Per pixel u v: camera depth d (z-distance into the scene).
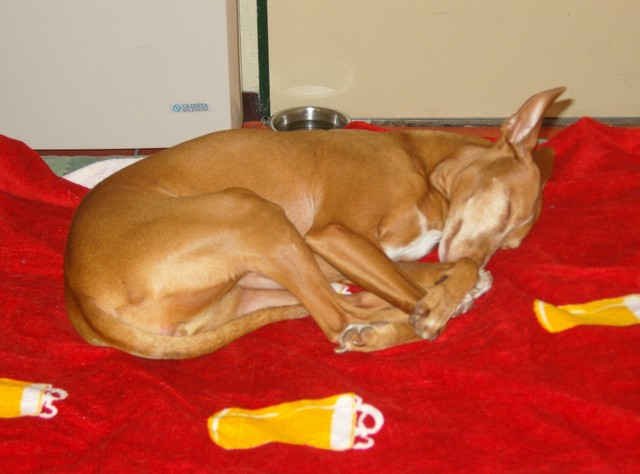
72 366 1.65
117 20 2.34
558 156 2.16
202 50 2.37
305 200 1.81
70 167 2.42
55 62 2.39
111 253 1.63
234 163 1.79
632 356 1.60
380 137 1.85
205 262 1.64
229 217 1.65
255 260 1.66
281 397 1.57
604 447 1.48
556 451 1.47
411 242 1.83
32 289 1.80
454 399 1.56
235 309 1.77
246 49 2.62
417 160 1.84
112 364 1.63
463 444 1.49
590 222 1.94
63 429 1.54
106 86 2.42
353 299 1.77
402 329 1.69
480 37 2.55
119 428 1.52
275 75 2.63
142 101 2.44
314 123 2.61
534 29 2.54
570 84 2.60
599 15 2.52
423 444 1.49
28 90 2.42
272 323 1.76
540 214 1.94
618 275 1.78
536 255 1.86
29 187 2.02
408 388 1.59
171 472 1.45
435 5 2.52
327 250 1.73
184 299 1.65
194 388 1.61
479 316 1.72
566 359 1.61
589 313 1.72
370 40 2.57
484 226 1.78
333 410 1.54
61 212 2.00
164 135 2.48
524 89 2.62
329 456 1.48
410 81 2.62
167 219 1.65
